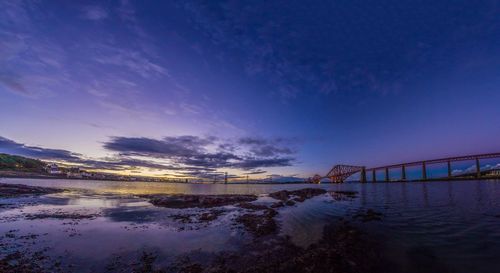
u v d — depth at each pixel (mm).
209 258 9719
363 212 20656
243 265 8992
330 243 11500
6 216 18266
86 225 15477
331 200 32875
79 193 43062
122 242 11750
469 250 10016
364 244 11172
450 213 19188
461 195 36531
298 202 30062
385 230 13703
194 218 18344
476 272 7922
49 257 9594
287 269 8586
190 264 9094
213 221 17141
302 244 11438
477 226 14211
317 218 18031
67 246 11008
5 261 8961
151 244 11484
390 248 10539
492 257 9148
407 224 15180
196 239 12383
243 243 11703
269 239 12352
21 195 34750
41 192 40156
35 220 16734
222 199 30297
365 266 8695
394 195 40938
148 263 9172
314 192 47812
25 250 10328
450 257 9312
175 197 30859
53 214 19391
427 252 9922
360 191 56375
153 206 25891
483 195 35594
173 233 13594
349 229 14148
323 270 8438
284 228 14750
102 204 27125
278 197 36750
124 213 20719
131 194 43500
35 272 8156
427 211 20531
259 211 22172
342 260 9281
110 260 9430
